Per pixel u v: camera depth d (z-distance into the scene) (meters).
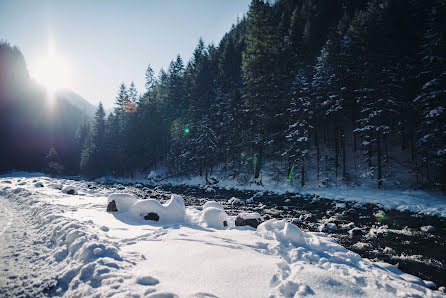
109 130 60.81
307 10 53.22
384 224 12.82
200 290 3.77
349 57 29.83
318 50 41.00
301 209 17.41
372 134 26.59
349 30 31.73
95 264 4.42
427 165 22.56
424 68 23.75
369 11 34.19
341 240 9.61
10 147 95.06
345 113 32.09
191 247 5.88
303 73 32.03
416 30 29.19
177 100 54.66
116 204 10.46
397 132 29.22
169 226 8.25
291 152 29.06
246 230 8.40
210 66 51.97
